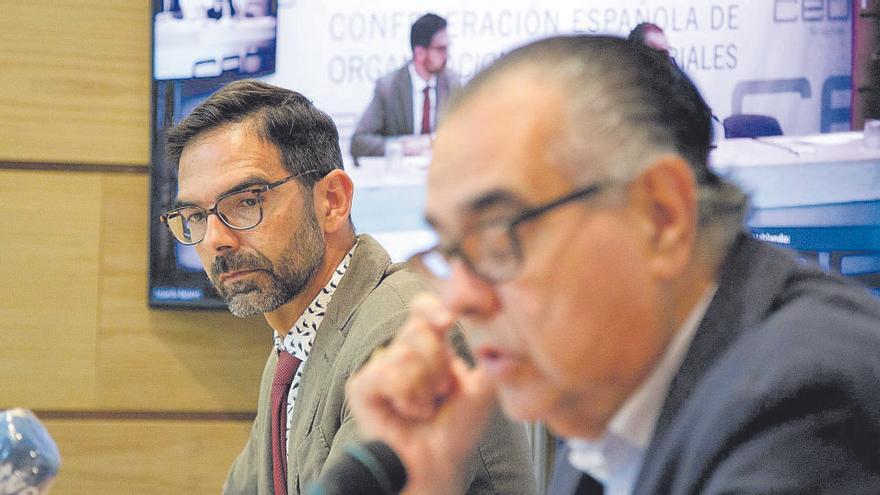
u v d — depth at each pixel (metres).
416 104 4.06
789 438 1.13
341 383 2.74
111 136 4.33
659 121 1.28
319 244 2.98
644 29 3.96
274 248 2.92
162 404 4.31
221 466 4.31
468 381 1.56
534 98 1.25
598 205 1.23
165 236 4.15
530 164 1.23
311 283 2.98
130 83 4.34
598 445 1.44
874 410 1.14
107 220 4.33
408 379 1.52
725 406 1.18
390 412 1.55
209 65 4.14
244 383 4.32
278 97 2.99
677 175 1.26
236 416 4.33
